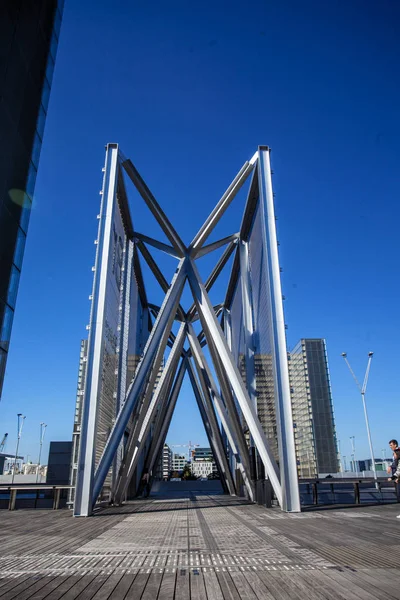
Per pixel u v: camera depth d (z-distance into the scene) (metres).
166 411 33.50
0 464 70.75
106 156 16.88
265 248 16.19
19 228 12.90
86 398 13.78
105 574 4.90
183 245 19.75
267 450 15.24
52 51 15.59
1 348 11.73
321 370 97.38
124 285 20.91
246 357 20.75
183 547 6.62
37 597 4.02
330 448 91.31
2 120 11.76
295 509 13.12
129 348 22.70
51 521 11.15
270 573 4.82
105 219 15.98
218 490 38.41
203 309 18.38
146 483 27.09
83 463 13.12
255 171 18.17
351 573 4.76
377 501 16.95
